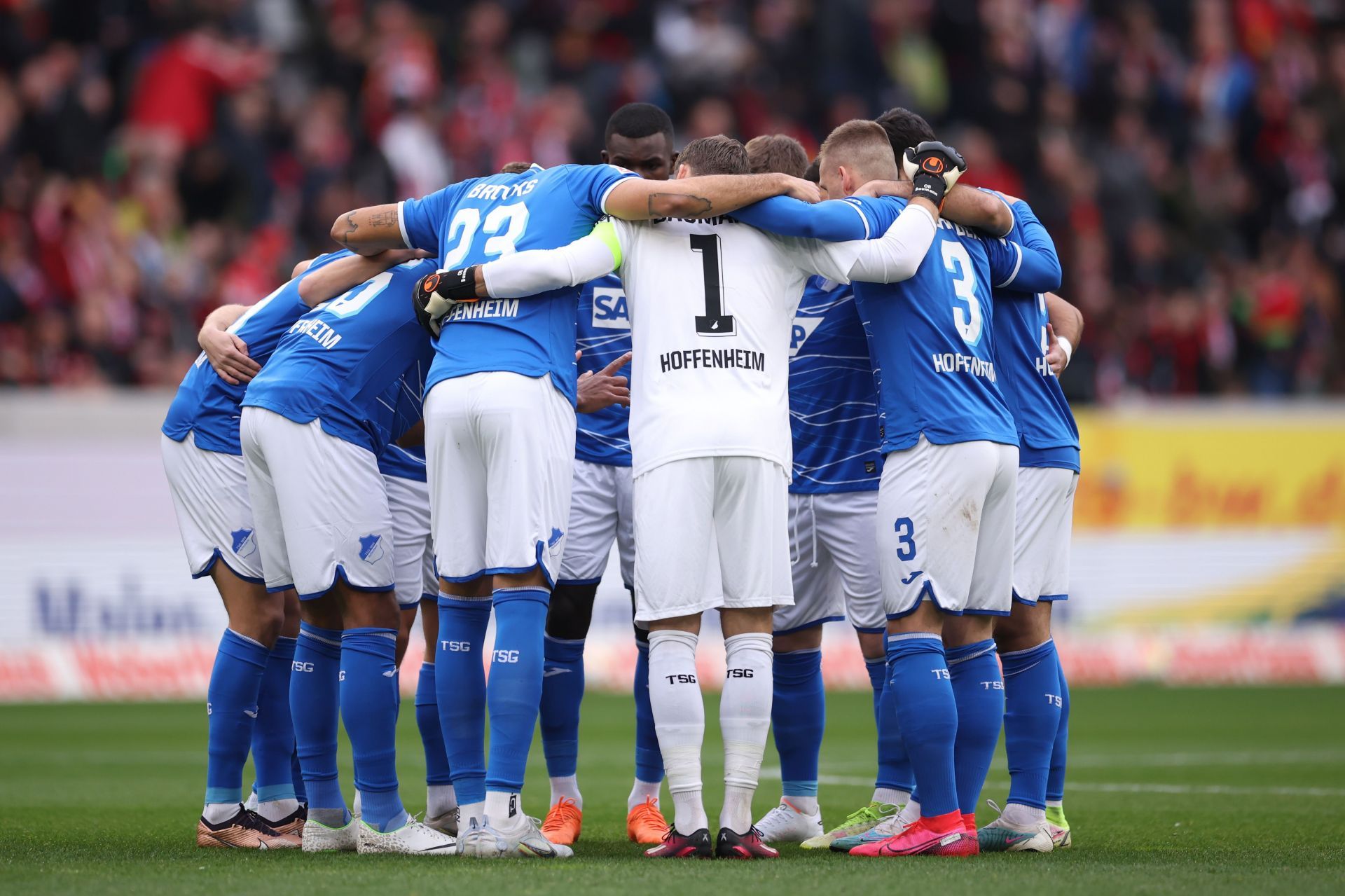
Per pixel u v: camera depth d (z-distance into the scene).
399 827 16.95
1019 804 17.88
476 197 17.58
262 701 18.81
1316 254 65.12
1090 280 57.47
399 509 19.58
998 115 63.16
